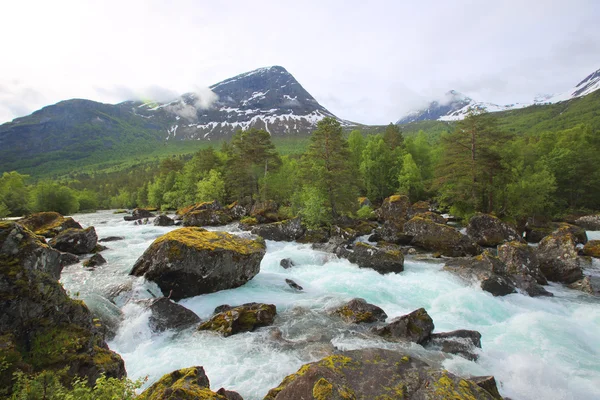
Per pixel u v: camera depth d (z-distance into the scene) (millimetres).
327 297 16406
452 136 41906
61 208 74688
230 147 84062
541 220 40562
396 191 65438
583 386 9539
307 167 41000
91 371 7410
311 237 32500
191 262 15727
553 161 51500
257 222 43156
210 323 12703
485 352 11297
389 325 12172
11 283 7312
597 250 26125
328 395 6430
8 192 74000
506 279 18562
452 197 42719
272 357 10539
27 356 6977
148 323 12297
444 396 6832
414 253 27484
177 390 6086
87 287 15695
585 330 13547
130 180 143500
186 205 69250
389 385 7297
